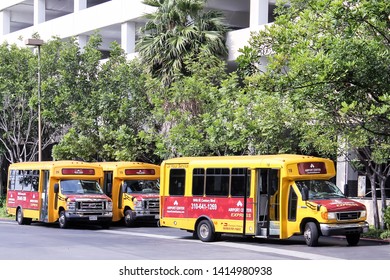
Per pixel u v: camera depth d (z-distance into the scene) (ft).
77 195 99.76
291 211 73.10
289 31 71.31
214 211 78.43
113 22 140.15
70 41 129.18
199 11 114.21
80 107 119.24
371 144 82.58
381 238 81.35
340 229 70.74
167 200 84.58
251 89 89.71
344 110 59.67
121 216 106.32
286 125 85.66
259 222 74.64
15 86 127.44
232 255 63.57
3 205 143.43
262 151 89.76
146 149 110.63
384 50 63.52
